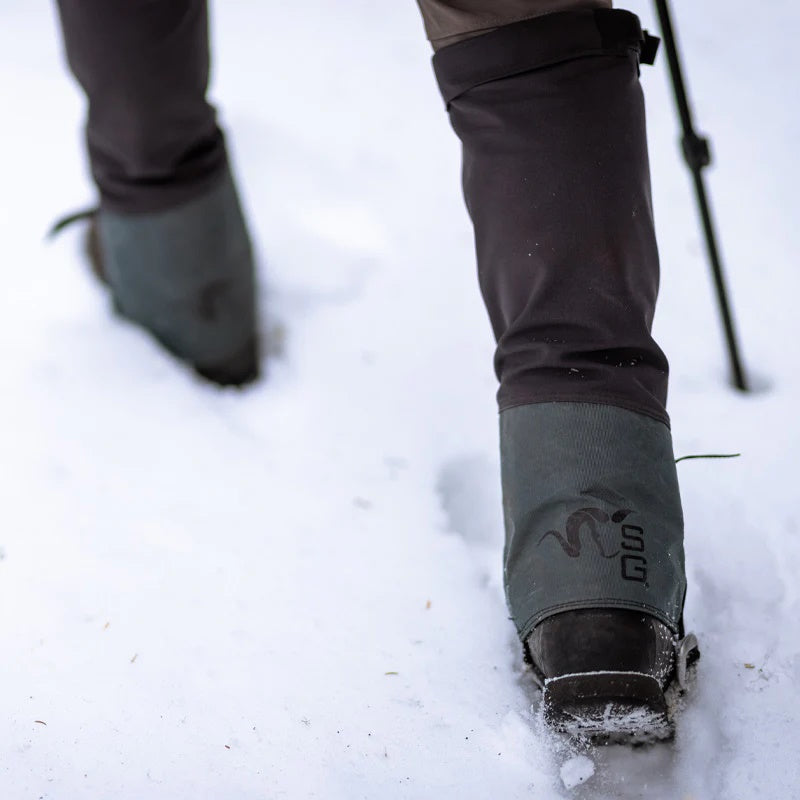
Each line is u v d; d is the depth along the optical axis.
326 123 2.96
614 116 1.50
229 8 3.54
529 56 1.48
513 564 1.49
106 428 2.07
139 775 1.47
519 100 1.49
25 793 1.45
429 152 2.84
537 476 1.47
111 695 1.58
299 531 1.85
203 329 2.16
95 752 1.50
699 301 2.29
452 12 1.50
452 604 1.71
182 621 1.69
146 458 2.01
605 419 1.46
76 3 1.78
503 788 1.44
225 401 2.19
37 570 1.79
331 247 2.58
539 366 1.49
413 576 1.77
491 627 1.67
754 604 1.68
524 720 1.51
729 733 1.50
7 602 1.73
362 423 2.09
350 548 1.82
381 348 2.28
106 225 2.12
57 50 3.39
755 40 3.06
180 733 1.52
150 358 2.24
